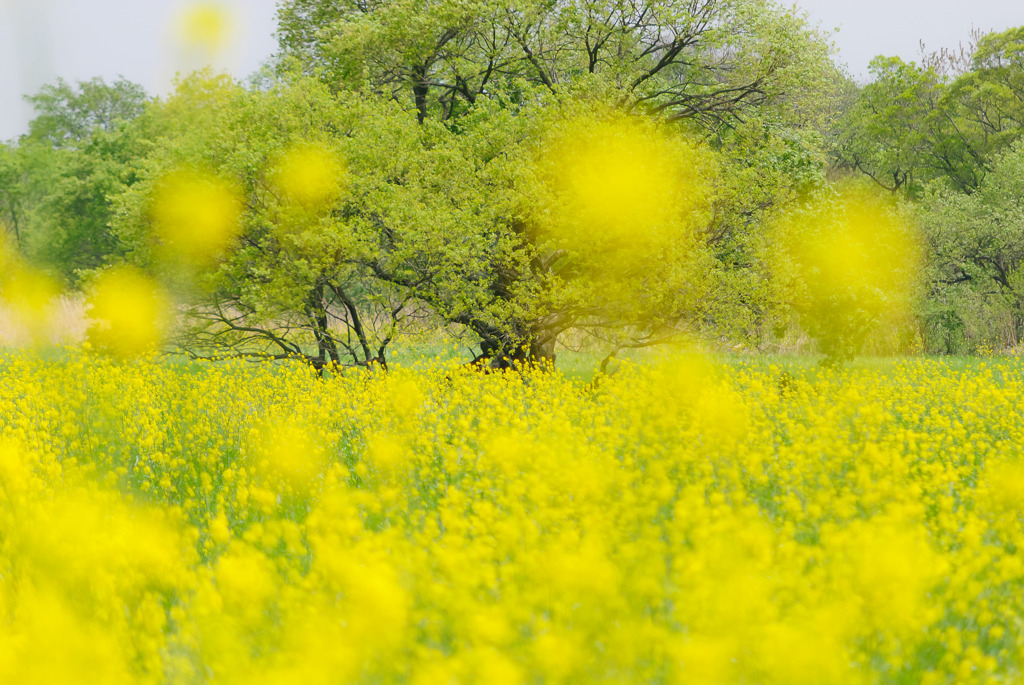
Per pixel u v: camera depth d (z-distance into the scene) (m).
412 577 3.78
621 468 6.32
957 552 4.24
